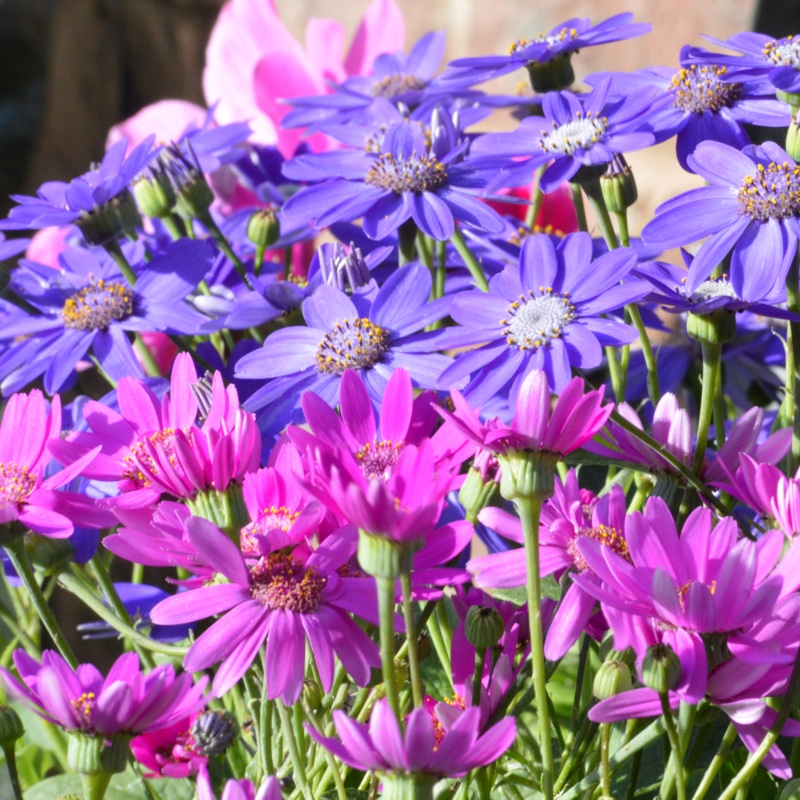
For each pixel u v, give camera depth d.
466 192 0.91
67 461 0.82
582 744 0.79
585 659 0.80
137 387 0.83
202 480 0.78
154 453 0.77
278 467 0.79
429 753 0.73
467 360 0.83
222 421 0.78
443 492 0.77
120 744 0.76
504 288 0.85
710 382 0.82
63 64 1.87
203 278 0.93
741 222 0.84
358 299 0.88
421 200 0.91
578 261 0.84
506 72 0.96
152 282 0.92
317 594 0.78
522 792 0.83
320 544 0.79
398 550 0.74
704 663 0.75
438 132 0.93
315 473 0.77
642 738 0.77
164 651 0.82
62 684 0.76
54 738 0.92
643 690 0.76
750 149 0.86
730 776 0.83
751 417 0.82
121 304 0.91
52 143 1.89
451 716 0.78
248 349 0.90
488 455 0.79
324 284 0.87
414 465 0.74
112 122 1.89
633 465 0.83
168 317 0.91
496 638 0.78
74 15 1.86
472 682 0.80
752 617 0.75
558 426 0.76
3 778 0.94
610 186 0.89
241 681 0.89
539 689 0.76
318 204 0.92
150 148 0.92
